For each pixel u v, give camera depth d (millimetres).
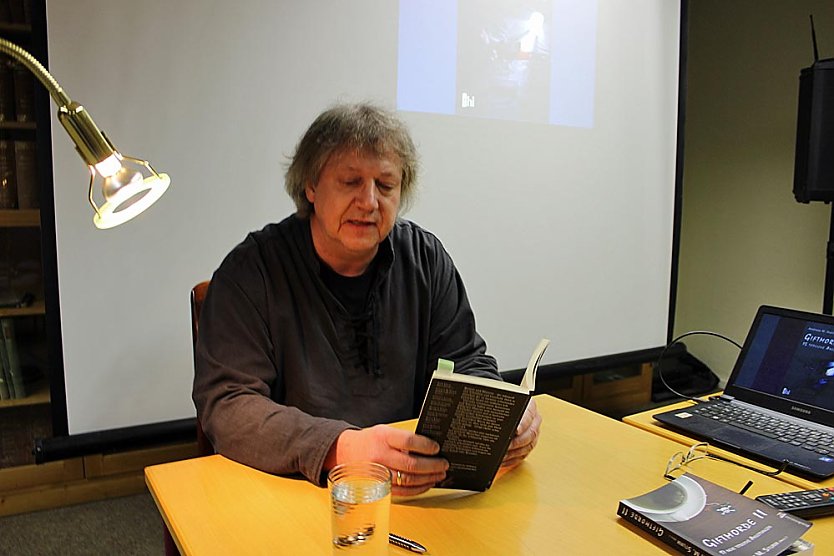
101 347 1974
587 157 2857
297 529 840
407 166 1301
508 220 2664
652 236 3141
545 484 988
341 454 951
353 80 2236
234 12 2018
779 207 3527
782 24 3432
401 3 2299
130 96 1909
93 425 1991
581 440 1168
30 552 1893
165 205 2000
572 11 2732
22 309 2055
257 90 2082
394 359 1341
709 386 3637
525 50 2615
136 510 2125
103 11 1851
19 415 2096
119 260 1965
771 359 1309
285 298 1257
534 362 1024
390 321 1348
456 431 906
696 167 3967
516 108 2619
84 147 882
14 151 2016
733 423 1214
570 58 2748
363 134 1190
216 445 1093
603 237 2969
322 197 1221
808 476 1020
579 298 2932
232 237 2113
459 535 832
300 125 2162
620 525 862
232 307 1207
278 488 957
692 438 1190
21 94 1995
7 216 1992
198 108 2006
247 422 1041
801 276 3453
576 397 3072
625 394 3252
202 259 2078
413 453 920
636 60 2955
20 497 2059
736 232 3760
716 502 868
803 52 3344
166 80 1951
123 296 1984
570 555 788
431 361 1451
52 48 1805
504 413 884
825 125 2512
